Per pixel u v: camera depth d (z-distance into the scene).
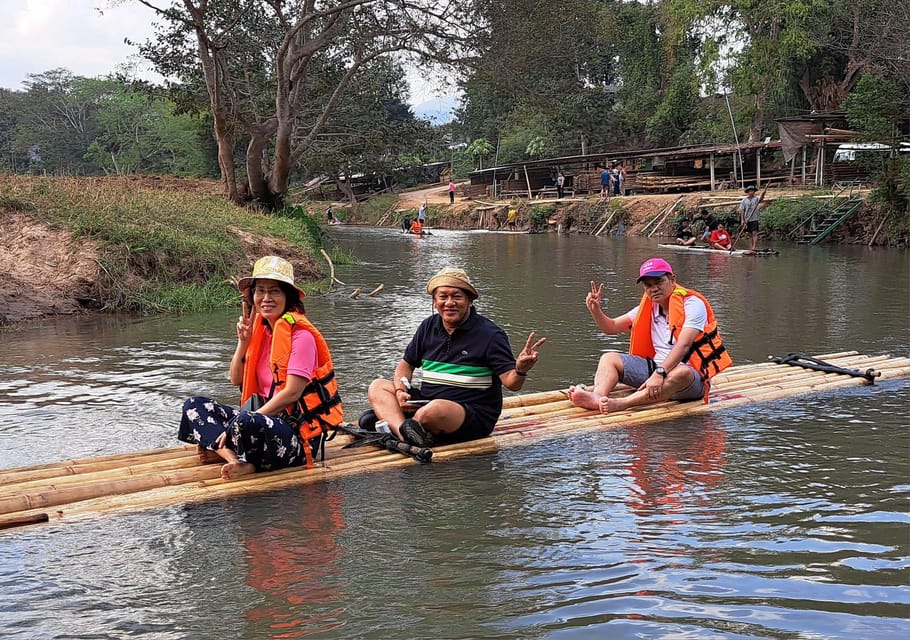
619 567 3.49
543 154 50.34
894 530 3.88
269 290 4.83
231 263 13.53
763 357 8.26
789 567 3.48
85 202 13.38
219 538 3.87
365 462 4.91
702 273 16.36
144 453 5.00
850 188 26.77
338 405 5.05
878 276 15.55
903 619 3.04
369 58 22.09
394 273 17.22
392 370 7.66
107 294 11.38
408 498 4.37
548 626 3.00
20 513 4.11
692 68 44.88
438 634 2.96
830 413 6.00
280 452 4.69
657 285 6.19
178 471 4.71
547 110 24.25
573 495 4.38
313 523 4.04
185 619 3.09
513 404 6.19
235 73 23.30
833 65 36.59
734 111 40.78
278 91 21.48
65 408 6.42
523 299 12.74
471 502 4.30
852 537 3.80
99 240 12.09
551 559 3.58
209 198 19.95
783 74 36.19
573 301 12.50
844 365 7.40
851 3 34.50
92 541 3.84
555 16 21.56
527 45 21.81
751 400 6.32
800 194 27.70
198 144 58.38
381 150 27.48
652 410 6.03
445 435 5.23
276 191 22.41
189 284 12.47
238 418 4.61
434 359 5.36
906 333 9.51
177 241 12.89
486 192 47.53
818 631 2.96
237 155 51.59
